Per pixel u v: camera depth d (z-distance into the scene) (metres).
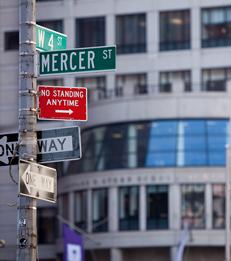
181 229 93.56
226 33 105.19
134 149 96.31
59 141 24.23
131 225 95.06
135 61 106.44
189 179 94.31
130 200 95.44
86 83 106.69
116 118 98.56
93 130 99.94
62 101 24.56
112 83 106.25
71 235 85.19
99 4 108.25
